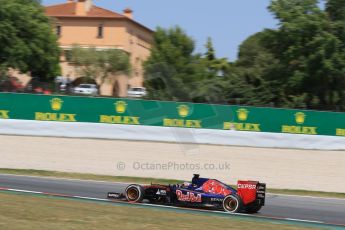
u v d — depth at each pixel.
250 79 99.19
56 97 60.50
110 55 138.25
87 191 41.59
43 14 113.88
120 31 169.75
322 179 54.03
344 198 48.53
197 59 143.62
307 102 92.06
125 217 27.69
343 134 58.66
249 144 58.88
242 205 33.97
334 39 90.31
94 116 60.09
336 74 91.31
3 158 56.66
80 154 57.62
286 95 95.81
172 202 36.00
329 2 99.19
